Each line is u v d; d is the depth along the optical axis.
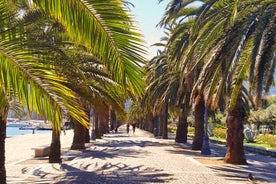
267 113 54.72
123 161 20.28
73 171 16.05
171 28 24.58
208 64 13.11
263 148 29.17
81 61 10.87
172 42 22.08
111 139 43.72
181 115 35.81
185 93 29.58
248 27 11.97
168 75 32.97
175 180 14.12
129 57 4.84
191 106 32.16
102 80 10.73
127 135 57.31
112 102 10.51
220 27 13.37
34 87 5.06
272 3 11.65
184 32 20.78
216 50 12.91
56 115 5.15
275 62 12.39
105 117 11.02
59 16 4.91
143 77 4.96
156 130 52.69
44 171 15.89
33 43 5.25
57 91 5.14
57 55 5.69
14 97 5.05
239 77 11.22
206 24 13.82
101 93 10.44
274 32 11.00
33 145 35.12
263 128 61.31
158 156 23.41
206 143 24.86
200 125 28.61
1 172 8.74
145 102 38.34
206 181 13.97
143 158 22.02
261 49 10.80
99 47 4.89
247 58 11.26
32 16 6.28
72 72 6.43
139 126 109.19
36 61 5.09
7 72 5.00
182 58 19.59
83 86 7.80
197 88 17.20
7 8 5.17
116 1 4.80
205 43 13.61
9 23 5.11
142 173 15.88
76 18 4.85
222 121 62.38
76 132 27.48
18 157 22.80
